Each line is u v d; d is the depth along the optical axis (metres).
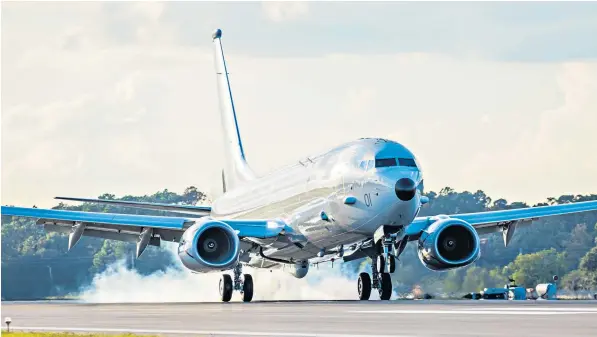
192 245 107.69
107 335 60.41
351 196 105.69
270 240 119.69
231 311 84.06
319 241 115.06
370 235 107.12
